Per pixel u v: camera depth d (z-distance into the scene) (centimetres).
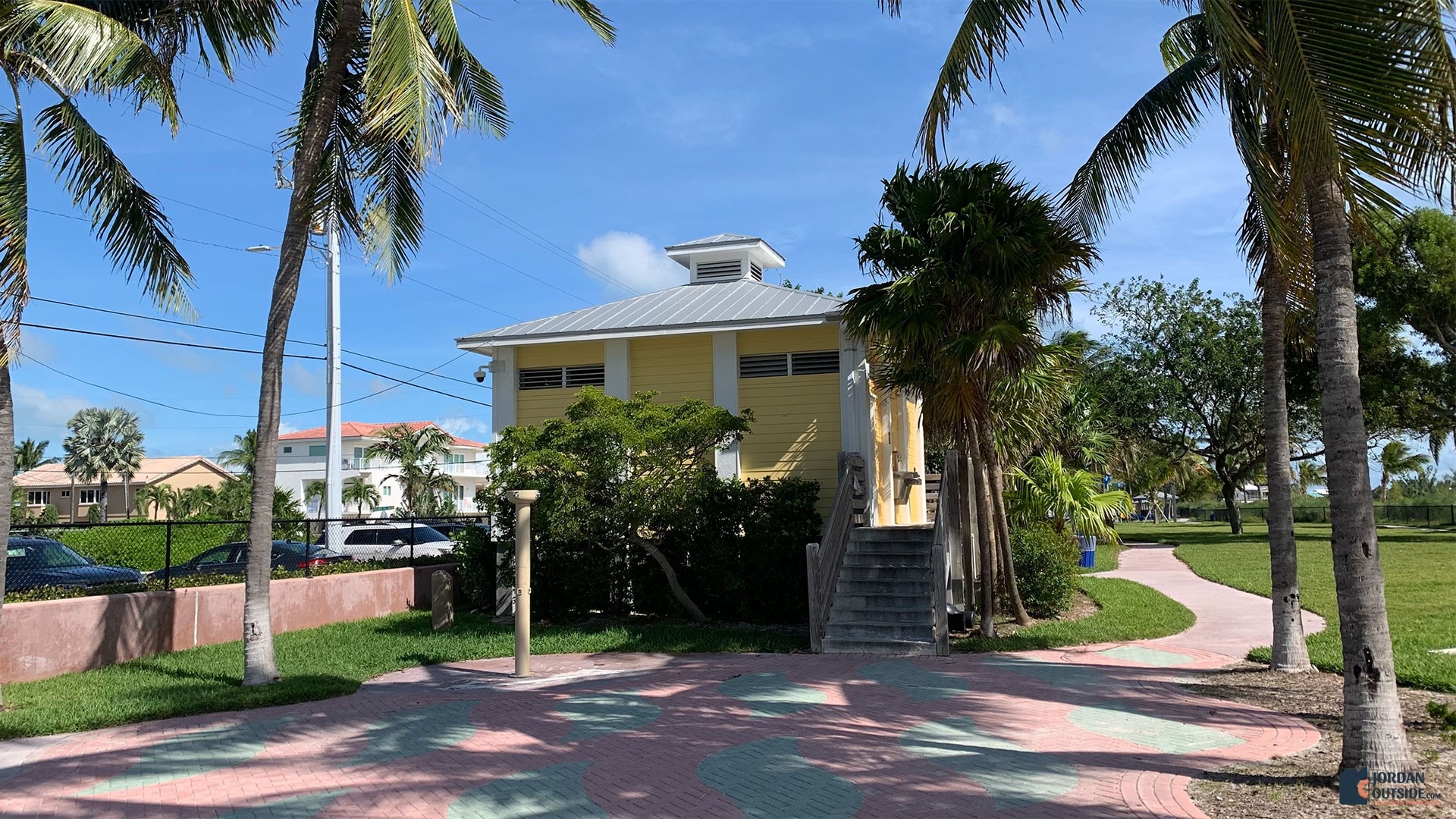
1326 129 598
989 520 1383
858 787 656
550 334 1816
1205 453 4075
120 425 6291
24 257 966
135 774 734
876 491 1800
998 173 1284
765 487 1555
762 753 751
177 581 1486
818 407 1739
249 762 763
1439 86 575
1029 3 915
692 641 1362
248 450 6281
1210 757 709
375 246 1209
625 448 1437
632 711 917
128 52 977
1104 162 1132
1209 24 680
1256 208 1045
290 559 2036
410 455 5275
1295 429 3912
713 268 2261
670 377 1823
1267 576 2100
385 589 1762
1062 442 2675
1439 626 1264
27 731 880
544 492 1446
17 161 966
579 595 1603
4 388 1010
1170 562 2652
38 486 6134
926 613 1308
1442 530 4281
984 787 648
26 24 924
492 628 1540
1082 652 1237
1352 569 607
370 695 1054
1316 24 598
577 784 677
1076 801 612
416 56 962
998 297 1272
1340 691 927
